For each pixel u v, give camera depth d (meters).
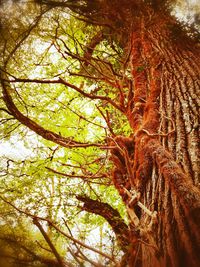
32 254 2.20
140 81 3.93
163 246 1.87
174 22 5.02
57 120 5.47
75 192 4.29
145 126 2.93
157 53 4.17
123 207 5.07
